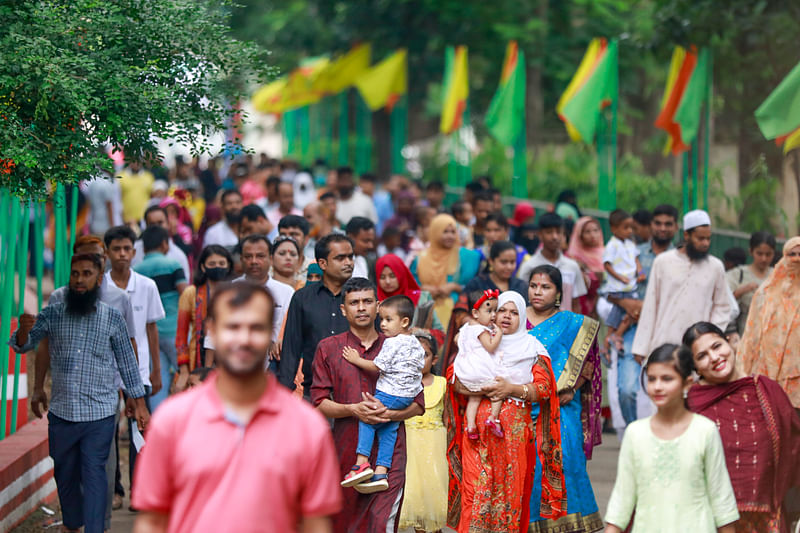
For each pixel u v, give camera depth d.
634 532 8.63
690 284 15.11
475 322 11.73
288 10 57.44
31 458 14.20
